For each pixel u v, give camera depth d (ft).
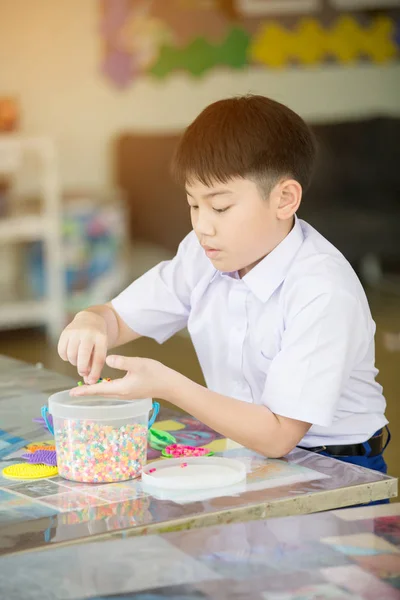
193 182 4.76
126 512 3.83
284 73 21.47
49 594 3.11
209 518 3.80
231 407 4.58
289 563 3.33
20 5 18.94
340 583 3.18
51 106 19.54
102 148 20.07
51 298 17.15
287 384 4.71
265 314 5.26
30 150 19.16
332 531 3.63
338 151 21.26
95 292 17.83
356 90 22.20
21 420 5.19
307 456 4.62
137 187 19.65
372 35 22.11
